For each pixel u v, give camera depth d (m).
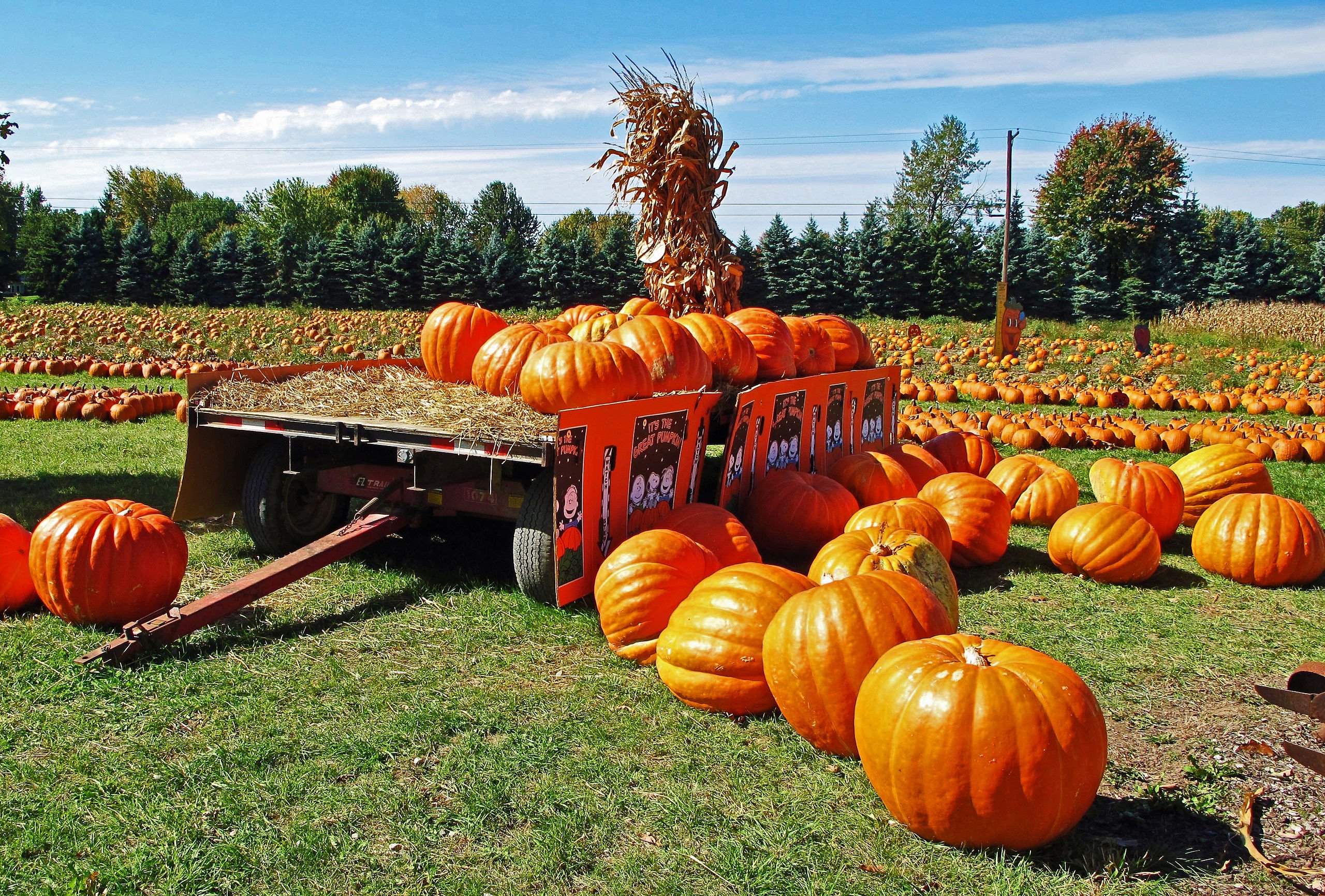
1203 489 7.56
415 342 23.83
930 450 9.11
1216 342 26.80
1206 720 4.14
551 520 5.06
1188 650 4.96
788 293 40.91
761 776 3.53
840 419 8.09
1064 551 6.27
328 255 42.59
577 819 3.19
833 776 3.54
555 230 42.84
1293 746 3.31
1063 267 46.12
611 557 4.70
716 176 8.77
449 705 4.07
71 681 4.18
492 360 5.83
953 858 3.02
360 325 29.28
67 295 42.47
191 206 90.44
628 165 8.66
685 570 4.62
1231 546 6.18
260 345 23.03
